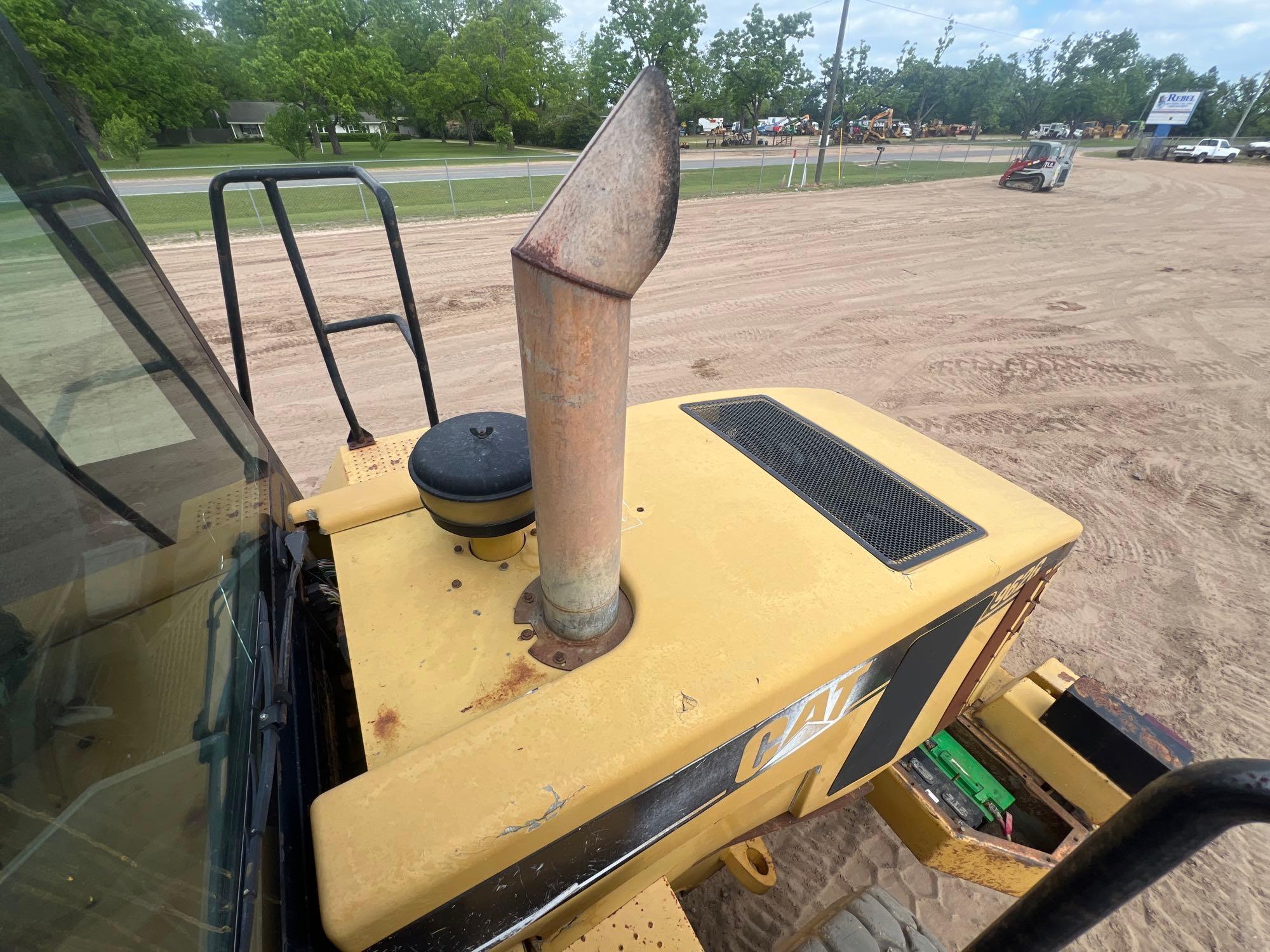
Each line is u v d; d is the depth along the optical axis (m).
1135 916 2.75
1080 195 20.52
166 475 1.43
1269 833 3.05
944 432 6.36
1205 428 6.48
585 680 1.30
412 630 1.44
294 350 7.75
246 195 17.67
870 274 11.38
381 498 1.80
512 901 1.20
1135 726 2.12
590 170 0.80
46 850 0.79
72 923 0.76
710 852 1.90
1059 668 2.53
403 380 7.12
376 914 0.99
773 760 1.55
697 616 1.46
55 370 1.18
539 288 0.83
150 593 1.22
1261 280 11.11
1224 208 18.28
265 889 0.97
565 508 1.10
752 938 2.63
